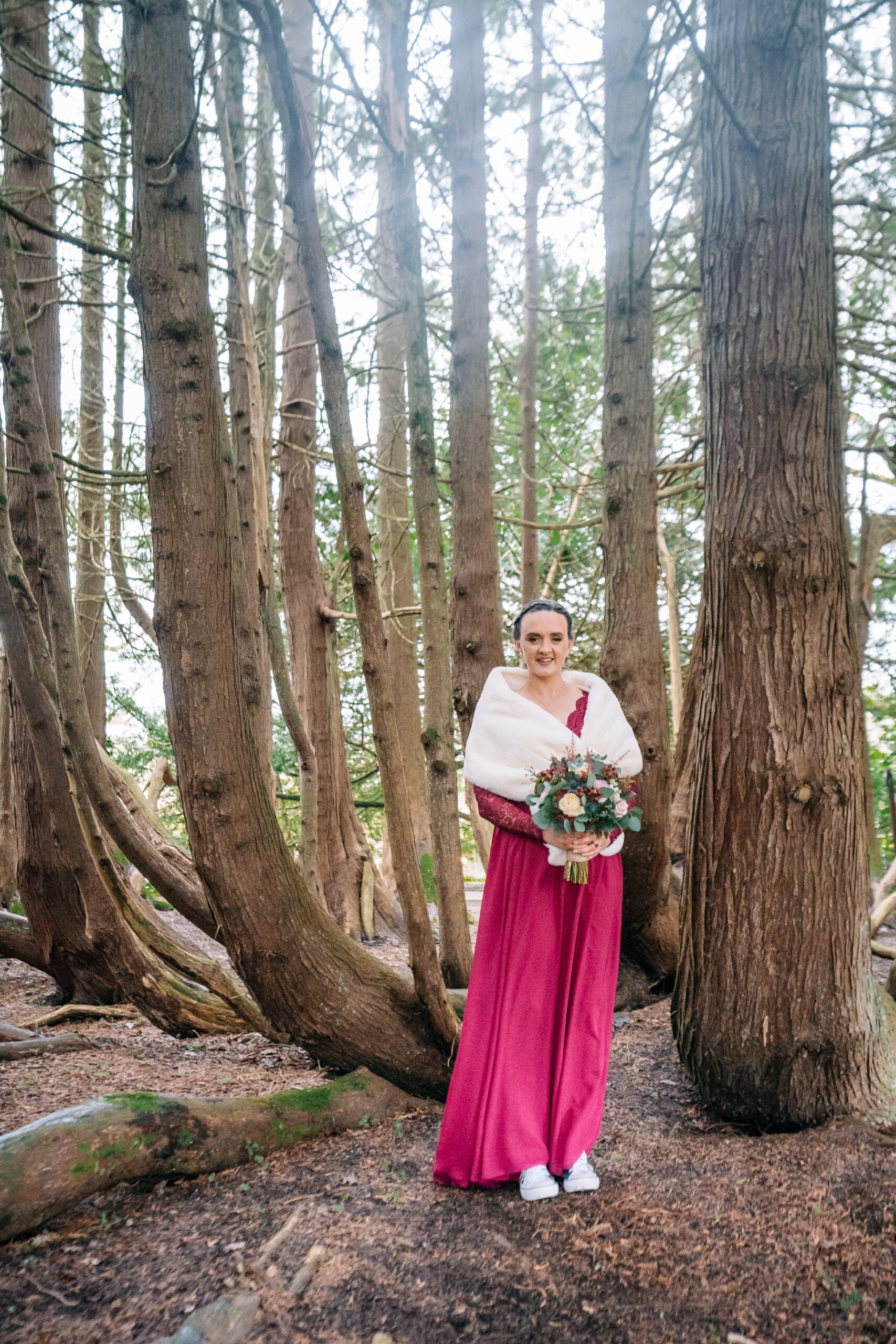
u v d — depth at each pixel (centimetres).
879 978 542
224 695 304
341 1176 276
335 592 890
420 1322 204
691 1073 330
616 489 488
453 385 476
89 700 810
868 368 672
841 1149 281
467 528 474
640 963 526
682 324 827
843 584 308
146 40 292
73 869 434
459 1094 278
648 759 482
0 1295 205
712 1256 230
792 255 303
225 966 612
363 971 338
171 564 299
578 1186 266
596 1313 209
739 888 311
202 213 302
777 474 303
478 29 462
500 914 291
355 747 1237
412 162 377
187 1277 215
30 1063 383
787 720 304
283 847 320
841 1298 210
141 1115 267
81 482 464
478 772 292
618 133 480
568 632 306
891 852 996
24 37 511
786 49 303
